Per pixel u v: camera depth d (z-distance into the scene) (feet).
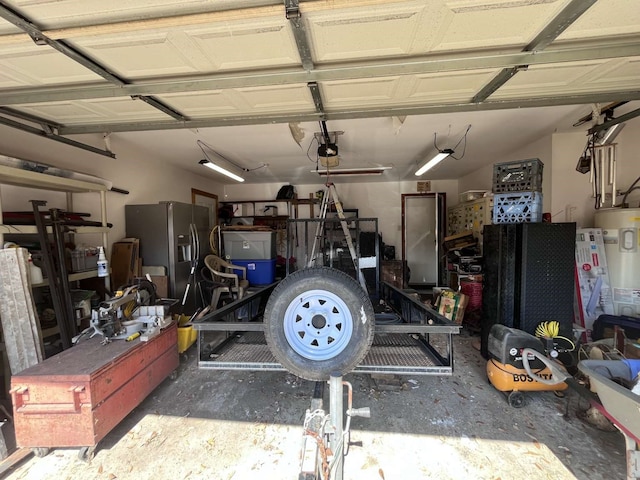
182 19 4.37
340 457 4.09
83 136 11.02
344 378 9.27
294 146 13.83
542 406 7.84
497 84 6.69
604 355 7.95
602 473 5.69
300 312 6.33
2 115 8.07
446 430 6.94
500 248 9.53
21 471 5.84
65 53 5.18
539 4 4.27
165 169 16.31
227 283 14.49
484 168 18.53
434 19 4.56
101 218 10.77
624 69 6.15
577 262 10.63
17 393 5.94
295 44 5.17
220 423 7.27
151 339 8.03
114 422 6.54
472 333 13.58
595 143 10.71
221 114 8.51
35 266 7.78
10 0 3.96
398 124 10.56
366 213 24.62
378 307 11.54
